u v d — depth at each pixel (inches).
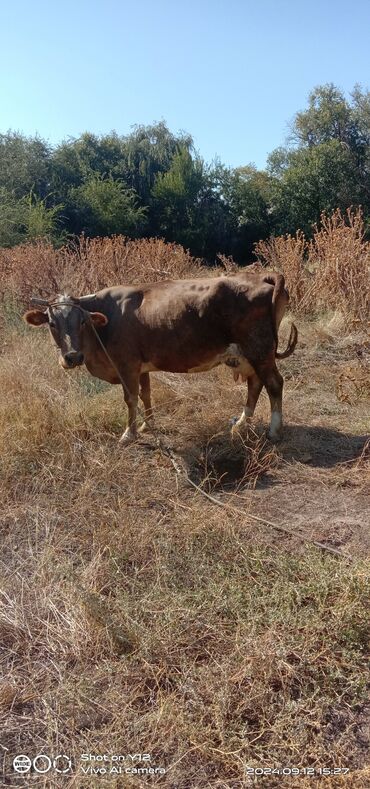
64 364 213.5
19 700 115.2
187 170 1310.3
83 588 138.6
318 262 436.8
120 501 177.5
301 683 115.7
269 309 213.2
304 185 1296.8
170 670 119.7
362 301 380.8
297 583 139.4
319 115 1441.9
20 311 393.4
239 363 223.5
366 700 114.3
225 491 195.6
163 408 256.4
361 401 264.5
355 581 133.0
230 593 137.2
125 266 452.4
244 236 1376.7
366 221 1095.6
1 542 165.5
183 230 1301.7
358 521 173.8
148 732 106.5
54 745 105.6
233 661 119.2
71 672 120.0
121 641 124.6
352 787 95.9
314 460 215.3
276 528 169.3
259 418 243.0
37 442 211.0
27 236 867.4
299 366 313.6
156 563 150.1
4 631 131.8
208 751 103.0
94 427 234.4
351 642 123.1
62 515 175.8
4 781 100.3
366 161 1390.3
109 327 223.6
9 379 248.7
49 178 1238.9
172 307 216.5
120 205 1190.3
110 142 1368.1
